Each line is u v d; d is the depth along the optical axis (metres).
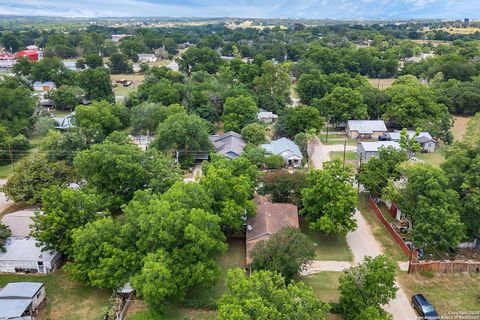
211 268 34.56
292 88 131.12
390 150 52.38
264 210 45.34
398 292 36.00
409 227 46.44
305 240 36.88
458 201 42.34
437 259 41.44
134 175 46.03
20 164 52.19
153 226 33.69
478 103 97.00
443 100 96.94
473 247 43.62
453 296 35.53
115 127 78.38
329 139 82.44
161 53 196.88
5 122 75.00
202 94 88.94
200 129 65.25
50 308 34.12
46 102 103.31
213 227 36.12
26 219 44.12
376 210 50.47
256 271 32.34
